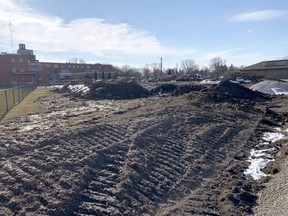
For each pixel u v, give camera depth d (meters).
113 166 9.72
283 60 67.31
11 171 8.15
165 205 8.26
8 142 10.14
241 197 8.78
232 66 87.62
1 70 68.31
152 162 10.67
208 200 8.65
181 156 11.74
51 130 12.35
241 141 14.54
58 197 7.39
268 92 35.84
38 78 73.25
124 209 7.59
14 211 6.62
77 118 17.08
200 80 63.88
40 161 8.98
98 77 78.56
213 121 17.42
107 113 18.33
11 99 29.00
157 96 29.64
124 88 32.12
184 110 19.02
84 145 10.90
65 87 40.12
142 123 14.93
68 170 8.78
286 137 15.26
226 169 11.08
